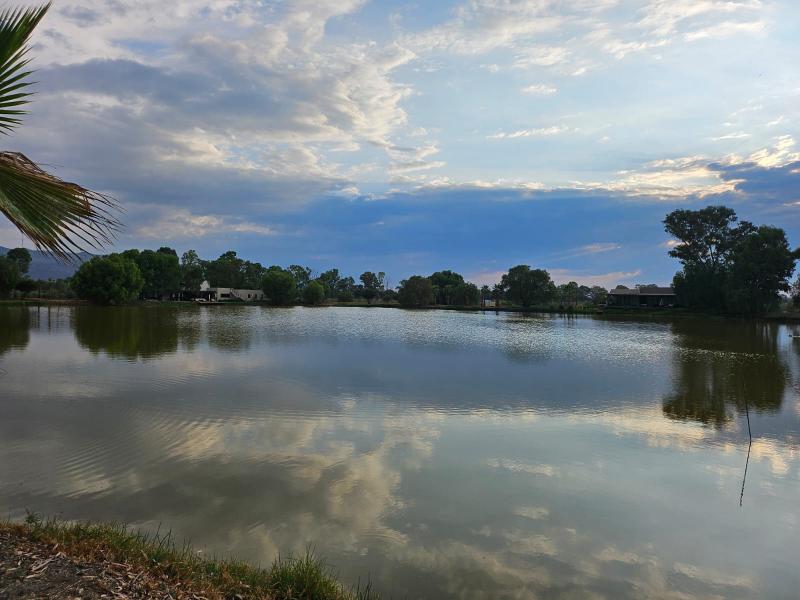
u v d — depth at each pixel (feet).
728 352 108.78
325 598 18.57
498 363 85.92
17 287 265.34
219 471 32.63
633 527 27.07
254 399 53.16
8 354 83.35
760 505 30.19
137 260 381.60
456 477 33.09
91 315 192.85
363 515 27.17
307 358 86.63
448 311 327.06
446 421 47.14
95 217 16.57
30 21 14.96
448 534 25.44
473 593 20.63
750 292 232.73
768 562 23.97
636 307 314.96
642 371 80.89
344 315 250.16
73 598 14.70
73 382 60.13
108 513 26.30
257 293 460.96
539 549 24.39
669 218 282.15
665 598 20.93
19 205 15.90
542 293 360.28
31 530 20.16
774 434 45.42
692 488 32.58
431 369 77.71
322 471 33.32
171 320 177.78
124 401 50.78
